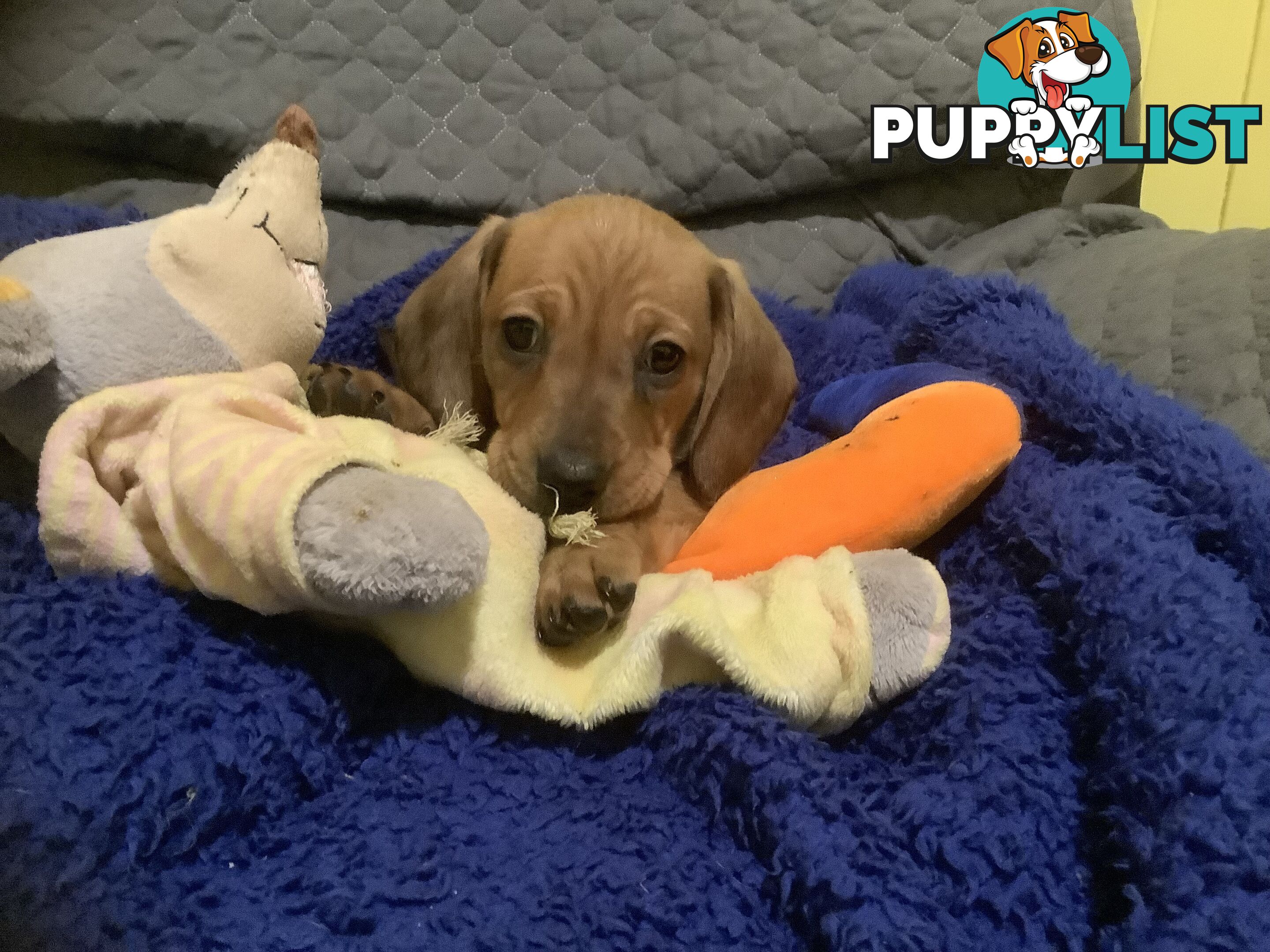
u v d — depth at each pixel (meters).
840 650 0.29
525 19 0.58
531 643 0.30
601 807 0.27
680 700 0.28
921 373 0.40
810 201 0.61
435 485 0.27
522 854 0.26
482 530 0.26
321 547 0.25
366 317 0.46
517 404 0.38
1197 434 0.34
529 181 0.58
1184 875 0.24
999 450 0.34
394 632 0.29
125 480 0.29
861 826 0.26
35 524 0.30
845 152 0.57
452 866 0.25
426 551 0.25
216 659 0.27
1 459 0.33
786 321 0.53
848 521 0.33
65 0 0.54
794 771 0.26
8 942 0.22
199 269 0.31
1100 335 0.47
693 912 0.25
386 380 0.42
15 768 0.24
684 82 0.58
